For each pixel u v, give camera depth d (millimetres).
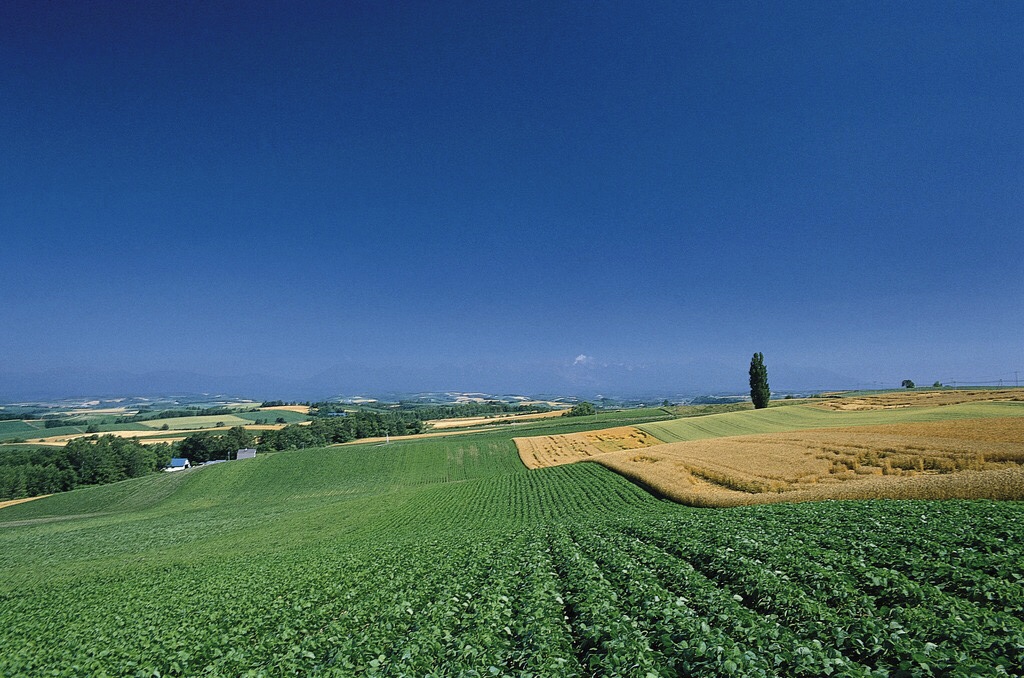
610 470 58969
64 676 15383
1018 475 26891
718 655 9406
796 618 11461
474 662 11094
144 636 18734
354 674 11898
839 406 106125
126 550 48344
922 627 9977
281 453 100312
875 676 8344
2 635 22859
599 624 12000
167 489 88562
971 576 12492
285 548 39625
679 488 43344
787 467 46969
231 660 14664
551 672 10023
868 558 15727
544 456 88750
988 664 8438
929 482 28922
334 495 77562
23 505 89688
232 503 77750
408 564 26219
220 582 27938
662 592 14172
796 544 18031
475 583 19891
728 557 17375
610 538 25766
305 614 18875
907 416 81500
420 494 62750
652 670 9383
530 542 28078
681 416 128875
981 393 107000
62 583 34750
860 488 31031
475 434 122625
